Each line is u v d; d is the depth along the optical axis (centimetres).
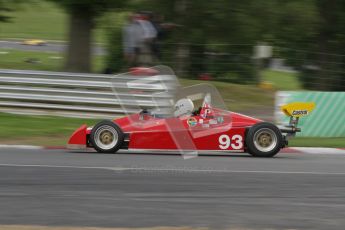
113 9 6306
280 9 6253
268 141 3891
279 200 2742
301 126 5006
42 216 2403
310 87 6994
